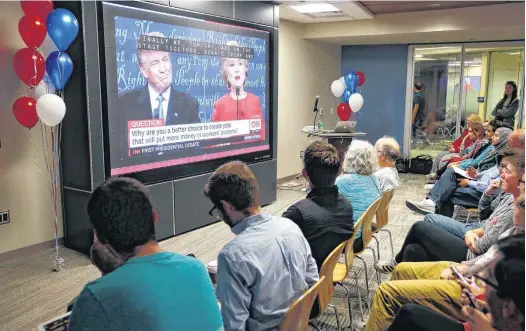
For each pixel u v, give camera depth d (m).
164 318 1.06
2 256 3.71
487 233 2.28
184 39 4.33
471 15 6.51
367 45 8.79
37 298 3.08
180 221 4.46
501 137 4.33
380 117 8.95
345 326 2.73
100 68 3.62
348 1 5.68
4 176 3.68
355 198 2.85
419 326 1.66
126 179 1.22
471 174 4.27
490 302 1.39
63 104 3.25
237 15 4.94
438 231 2.67
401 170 8.18
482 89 8.23
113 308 1.03
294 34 7.28
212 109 4.75
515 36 7.41
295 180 7.54
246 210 1.61
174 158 4.36
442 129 8.60
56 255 3.65
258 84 5.40
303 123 7.80
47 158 3.94
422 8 6.59
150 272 1.09
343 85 6.67
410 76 8.58
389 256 3.89
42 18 3.24
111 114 3.74
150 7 3.96
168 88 4.22
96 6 3.53
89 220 1.16
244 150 5.28
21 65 3.21
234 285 1.48
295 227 1.70
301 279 1.65
